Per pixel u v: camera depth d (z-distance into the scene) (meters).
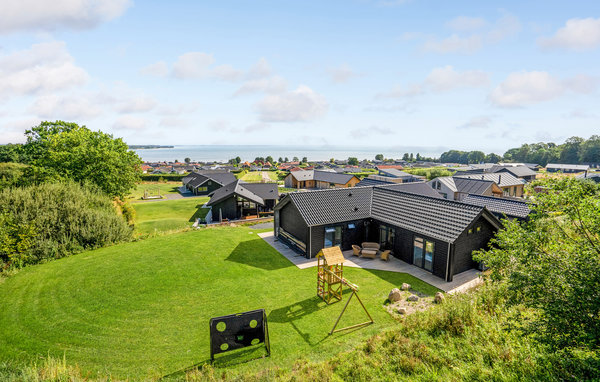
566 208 7.36
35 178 30.92
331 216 22.52
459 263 18.38
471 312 10.93
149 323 13.01
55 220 21.03
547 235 7.62
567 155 156.62
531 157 169.88
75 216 22.08
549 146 195.38
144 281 16.75
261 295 15.77
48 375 9.06
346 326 12.88
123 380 9.77
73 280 16.69
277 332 12.49
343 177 72.62
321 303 15.02
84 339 11.78
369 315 13.38
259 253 22.50
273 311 14.23
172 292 15.76
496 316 11.00
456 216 18.89
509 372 7.52
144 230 32.97
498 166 85.25
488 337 9.39
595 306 6.29
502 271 8.64
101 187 34.00
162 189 73.31
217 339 10.77
